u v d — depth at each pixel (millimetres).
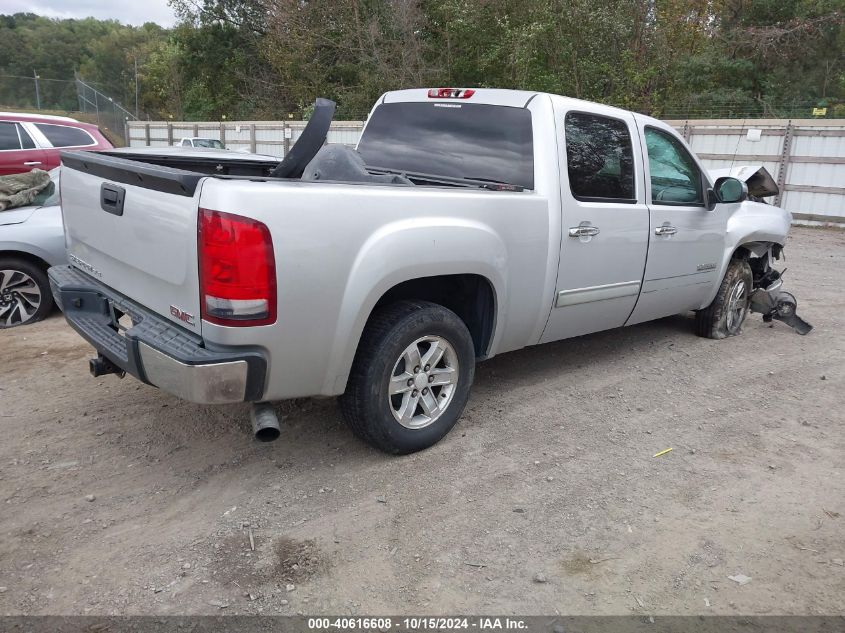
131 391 4633
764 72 25906
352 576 2852
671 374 5383
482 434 4180
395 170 4844
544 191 4246
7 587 2701
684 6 23547
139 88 58406
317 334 3172
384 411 3586
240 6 38312
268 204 2906
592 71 21719
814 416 4660
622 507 3445
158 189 3131
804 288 8797
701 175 5668
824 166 14703
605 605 2744
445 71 25938
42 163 9984
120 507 3277
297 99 31859
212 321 2932
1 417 4180
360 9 28625
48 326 6039
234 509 3291
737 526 3314
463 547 3068
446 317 3734
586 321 4840
